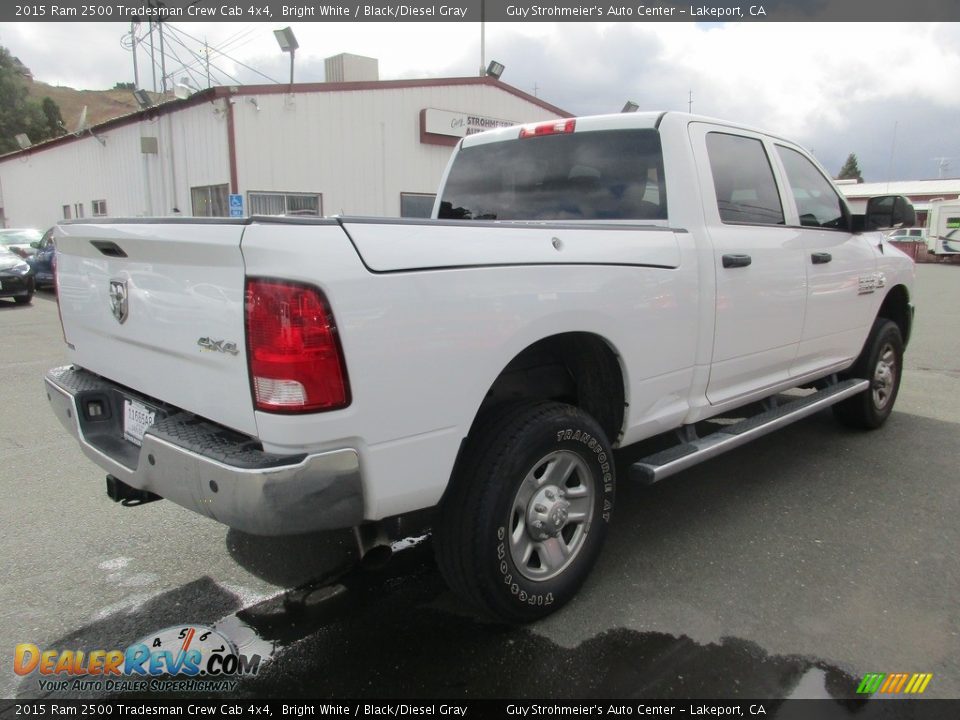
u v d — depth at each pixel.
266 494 2.03
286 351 2.00
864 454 4.80
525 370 3.00
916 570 3.21
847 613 2.86
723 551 3.40
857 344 4.81
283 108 15.59
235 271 2.07
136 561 3.36
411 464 2.27
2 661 2.62
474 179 4.30
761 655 2.59
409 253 2.20
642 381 3.08
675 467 3.19
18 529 3.70
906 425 5.52
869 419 5.17
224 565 3.33
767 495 4.08
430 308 2.24
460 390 2.35
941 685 2.42
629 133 3.59
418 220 2.28
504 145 4.15
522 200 4.05
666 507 3.92
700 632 2.73
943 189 46.16
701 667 2.52
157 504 4.04
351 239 2.08
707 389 3.53
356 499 2.17
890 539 3.52
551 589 2.79
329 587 3.12
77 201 23.03
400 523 2.64
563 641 2.68
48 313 12.92
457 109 18.42
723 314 3.46
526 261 2.53
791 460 4.68
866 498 4.04
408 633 2.75
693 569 3.22
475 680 2.47
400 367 2.18
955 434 5.27
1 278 13.62
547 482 2.77
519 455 2.56
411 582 3.16
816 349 4.33
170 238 2.24
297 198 16.08
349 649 2.66
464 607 2.94
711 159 3.56
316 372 2.02
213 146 15.70
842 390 4.62
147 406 2.70
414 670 2.53
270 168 15.59
